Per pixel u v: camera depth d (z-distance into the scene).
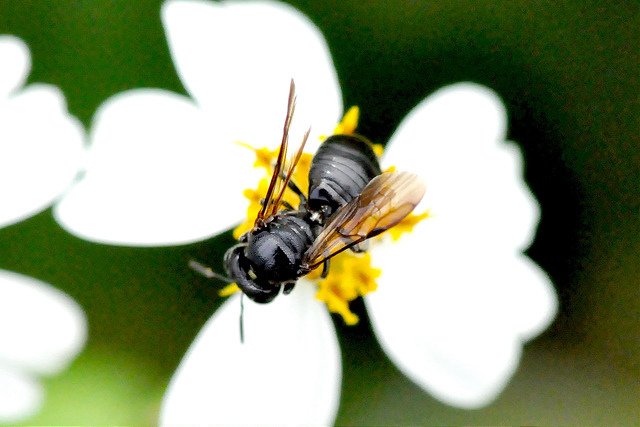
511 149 0.13
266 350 0.12
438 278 0.13
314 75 0.13
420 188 0.12
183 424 0.12
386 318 0.13
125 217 0.12
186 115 0.13
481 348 0.13
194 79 0.13
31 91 0.13
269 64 0.13
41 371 0.13
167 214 0.12
